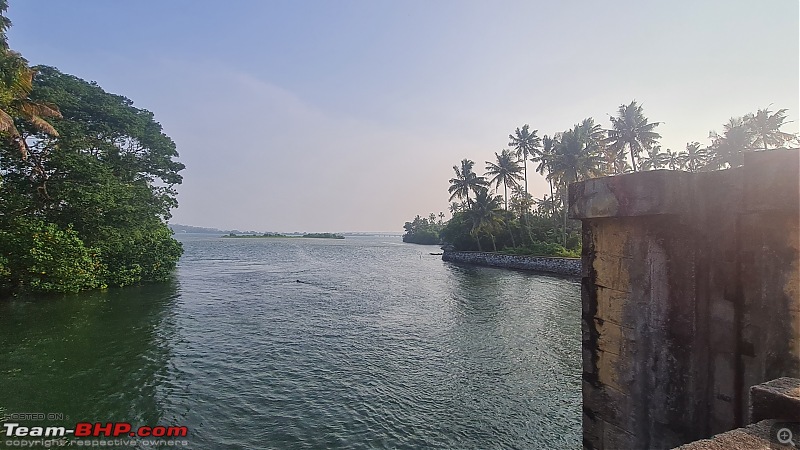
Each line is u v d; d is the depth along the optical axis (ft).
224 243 427.33
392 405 33.32
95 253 77.71
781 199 11.56
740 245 12.78
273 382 37.65
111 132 94.68
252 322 60.90
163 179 110.63
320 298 83.35
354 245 413.18
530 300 80.84
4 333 49.73
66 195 74.69
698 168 147.84
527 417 31.68
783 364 11.59
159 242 98.43
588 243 16.83
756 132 115.85
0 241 65.31
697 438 13.23
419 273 135.44
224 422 30.04
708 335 13.35
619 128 127.75
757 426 8.11
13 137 64.59
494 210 175.11
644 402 14.53
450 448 27.35
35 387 34.68
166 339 50.42
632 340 14.96
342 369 41.37
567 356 45.91
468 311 70.54
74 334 50.55
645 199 13.89
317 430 29.17
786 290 11.65
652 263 14.37
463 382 38.27
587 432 16.62
